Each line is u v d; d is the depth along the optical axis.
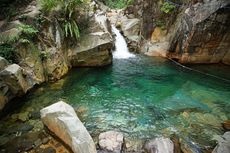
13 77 5.74
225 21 8.16
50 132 4.94
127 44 11.45
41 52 7.39
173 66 9.55
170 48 9.89
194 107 6.32
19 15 7.97
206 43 8.81
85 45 8.70
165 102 6.63
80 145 4.14
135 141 4.84
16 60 6.63
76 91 7.10
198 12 8.59
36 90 6.87
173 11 9.97
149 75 8.64
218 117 5.81
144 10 11.12
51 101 6.33
